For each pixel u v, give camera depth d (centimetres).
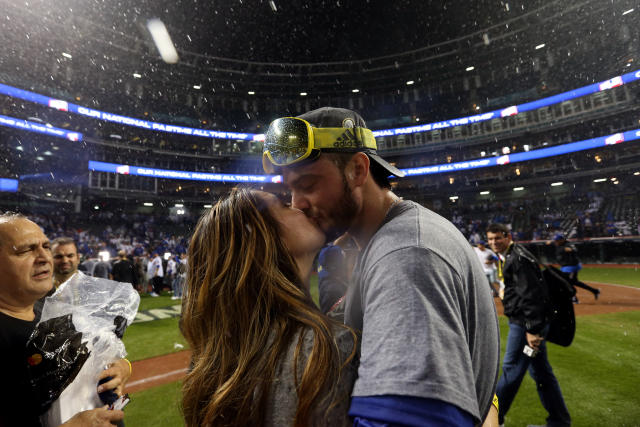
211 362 71
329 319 71
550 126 3322
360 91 4309
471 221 3159
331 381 59
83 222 2945
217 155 3812
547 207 3092
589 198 2942
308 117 85
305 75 4247
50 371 111
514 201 3359
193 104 4066
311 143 77
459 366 53
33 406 122
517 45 3691
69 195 3042
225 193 89
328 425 56
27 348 112
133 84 3700
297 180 83
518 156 3322
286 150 79
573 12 3344
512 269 283
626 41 3141
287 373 63
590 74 3325
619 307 776
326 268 152
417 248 61
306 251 83
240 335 69
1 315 153
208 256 78
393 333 53
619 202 2755
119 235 2848
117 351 133
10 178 2617
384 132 3953
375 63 4219
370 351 55
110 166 3209
